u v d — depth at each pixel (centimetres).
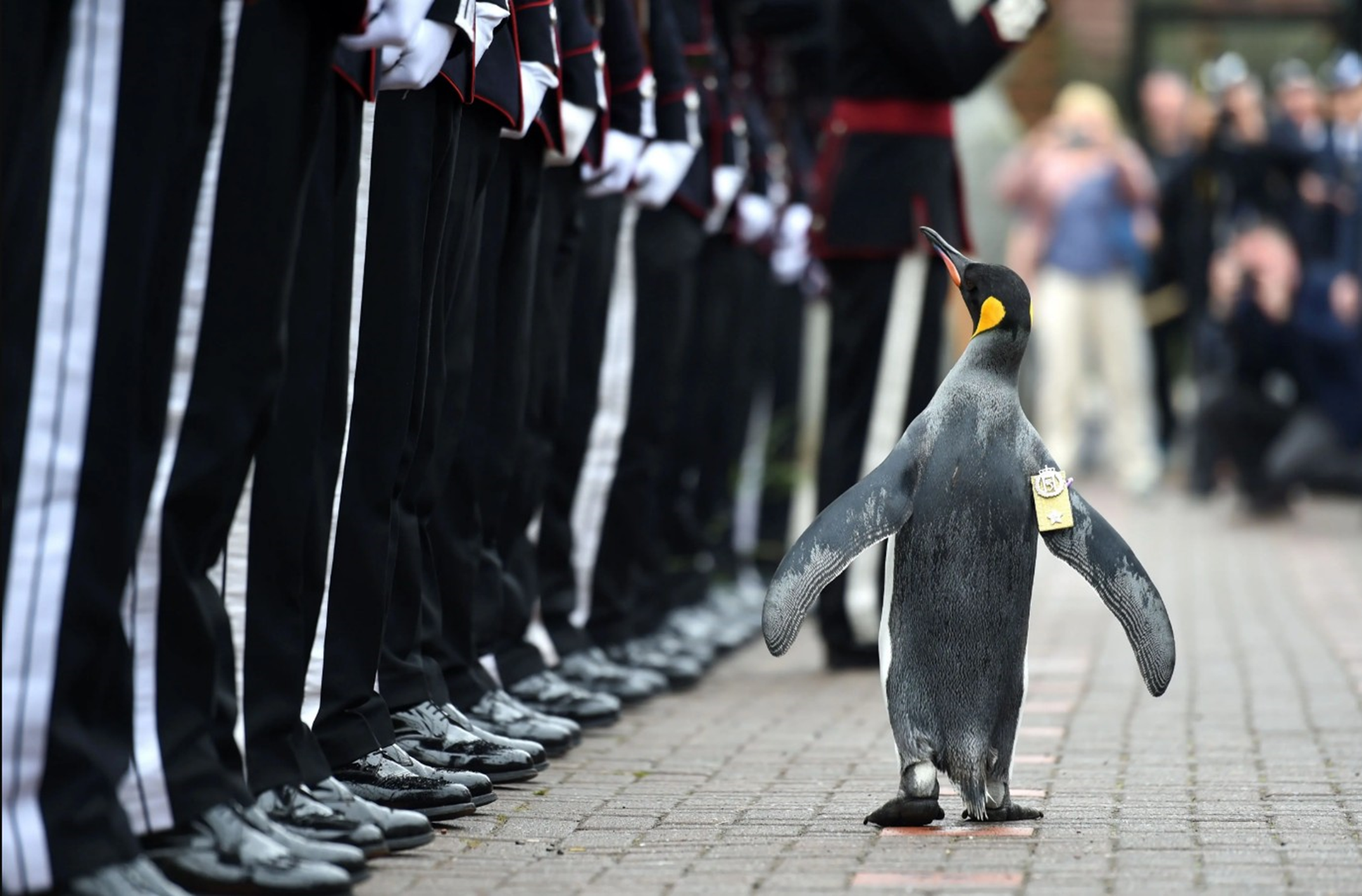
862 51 1348
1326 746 1041
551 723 1004
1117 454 2855
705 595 1542
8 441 611
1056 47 3519
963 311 1747
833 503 749
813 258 1432
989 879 713
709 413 1514
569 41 1006
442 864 738
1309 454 2458
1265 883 709
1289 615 1662
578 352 1177
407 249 803
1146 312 3056
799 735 1086
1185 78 3541
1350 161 2461
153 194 633
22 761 606
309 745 750
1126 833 800
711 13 1363
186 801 661
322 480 768
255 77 657
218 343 661
